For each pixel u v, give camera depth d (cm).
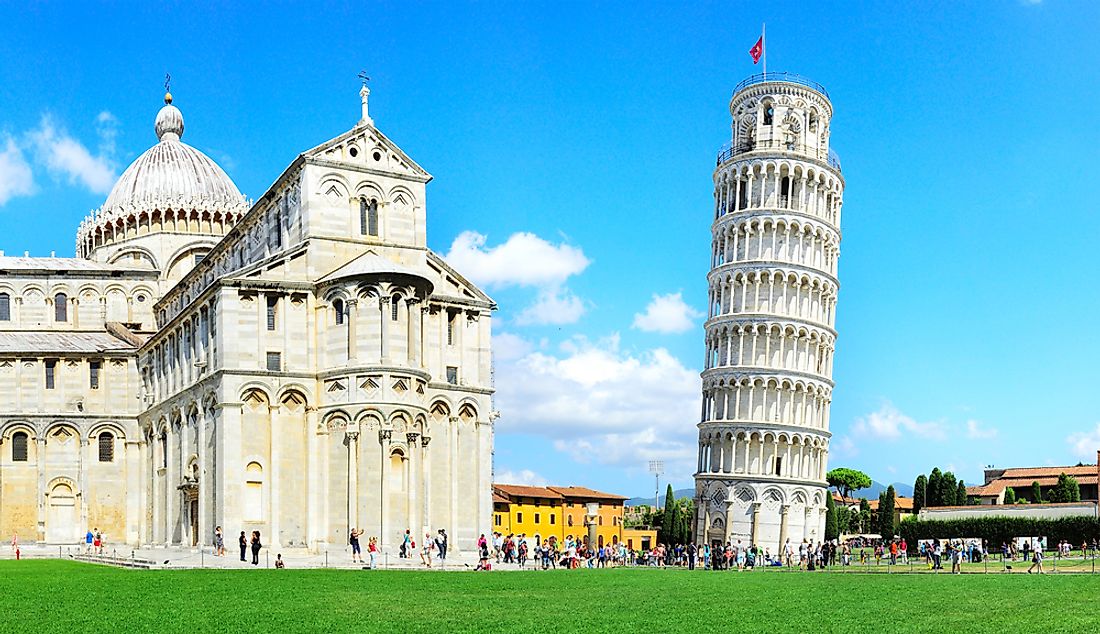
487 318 8912
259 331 7825
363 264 7925
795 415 13300
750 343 13388
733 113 14488
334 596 4538
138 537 10188
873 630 3512
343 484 7675
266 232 8950
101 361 10500
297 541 7725
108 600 4297
